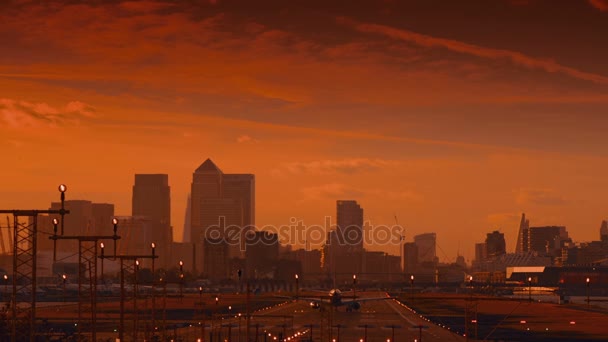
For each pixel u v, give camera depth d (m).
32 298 137.00
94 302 166.12
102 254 173.50
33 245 137.75
